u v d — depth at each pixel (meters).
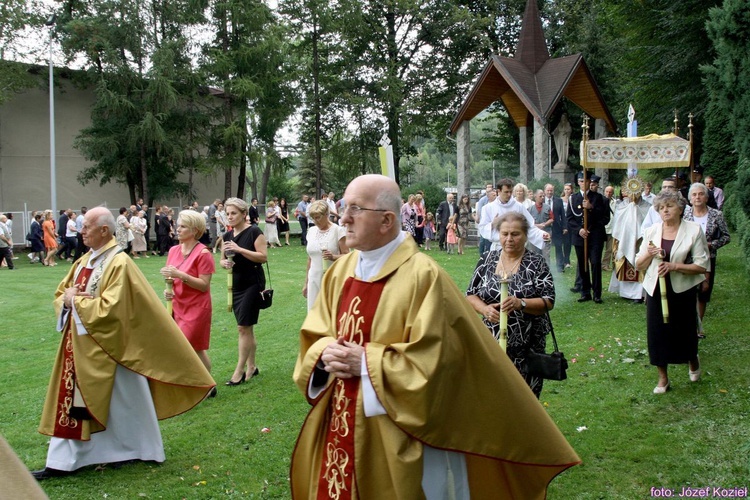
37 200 30.66
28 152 30.36
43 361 8.49
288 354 8.36
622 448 5.04
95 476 4.79
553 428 3.18
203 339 6.47
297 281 15.09
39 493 1.40
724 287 10.69
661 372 6.14
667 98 24.33
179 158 28.88
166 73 28.09
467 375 3.05
